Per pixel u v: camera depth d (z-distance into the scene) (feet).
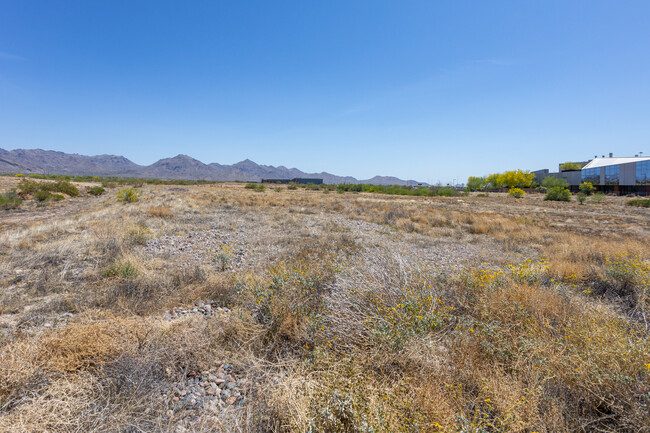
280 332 11.69
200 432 7.19
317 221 51.96
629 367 8.04
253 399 8.50
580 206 110.63
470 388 8.56
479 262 27.17
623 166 193.36
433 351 9.55
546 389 8.07
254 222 48.01
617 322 11.12
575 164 345.31
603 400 7.50
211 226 42.80
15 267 20.56
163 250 27.25
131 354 9.38
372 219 57.06
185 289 16.75
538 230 46.52
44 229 34.53
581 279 19.67
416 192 195.42
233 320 12.12
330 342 10.44
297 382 8.07
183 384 9.16
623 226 57.88
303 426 6.53
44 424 6.65
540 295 13.67
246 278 17.78
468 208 91.91
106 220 40.63
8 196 80.02
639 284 16.97
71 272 19.53
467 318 12.57
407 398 7.44
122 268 18.95
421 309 11.94
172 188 154.61
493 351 9.86
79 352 9.07
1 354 8.59
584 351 9.00
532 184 305.94
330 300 13.14
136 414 7.62
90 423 7.03
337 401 6.98
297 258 24.84
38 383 7.80
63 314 13.55
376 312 11.98
